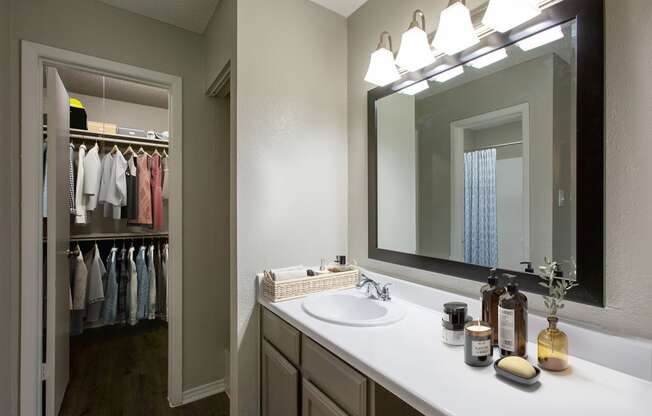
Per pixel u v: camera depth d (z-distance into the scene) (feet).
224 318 7.17
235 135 5.15
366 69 5.86
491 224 4.00
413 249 5.00
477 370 2.84
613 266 2.96
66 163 6.71
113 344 9.57
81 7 5.74
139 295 10.16
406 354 3.14
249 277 5.22
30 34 5.29
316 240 5.91
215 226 7.10
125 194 9.82
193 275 6.84
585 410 2.25
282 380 4.48
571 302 3.22
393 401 3.01
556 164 3.37
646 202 2.78
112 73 6.10
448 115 4.52
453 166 4.46
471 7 4.14
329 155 6.07
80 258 8.87
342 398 3.33
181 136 6.70
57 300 5.87
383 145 5.52
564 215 3.30
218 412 6.35
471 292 4.19
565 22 3.29
